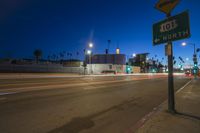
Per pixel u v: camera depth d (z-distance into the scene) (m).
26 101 10.29
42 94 13.04
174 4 6.83
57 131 5.80
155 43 7.57
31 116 7.34
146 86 22.81
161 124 5.90
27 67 61.34
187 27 6.29
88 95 13.66
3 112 7.82
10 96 11.77
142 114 8.16
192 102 10.04
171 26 6.88
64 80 29.41
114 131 5.92
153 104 10.55
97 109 9.02
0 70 54.59
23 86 17.77
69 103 10.28
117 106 9.87
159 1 7.31
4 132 5.60
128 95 14.28
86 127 6.27
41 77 33.72
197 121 6.22
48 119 7.02
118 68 81.75
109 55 97.56
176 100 10.80
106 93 15.16
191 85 22.92
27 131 5.71
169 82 7.43
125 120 7.20
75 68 71.06
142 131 5.30
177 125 5.80
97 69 77.69
